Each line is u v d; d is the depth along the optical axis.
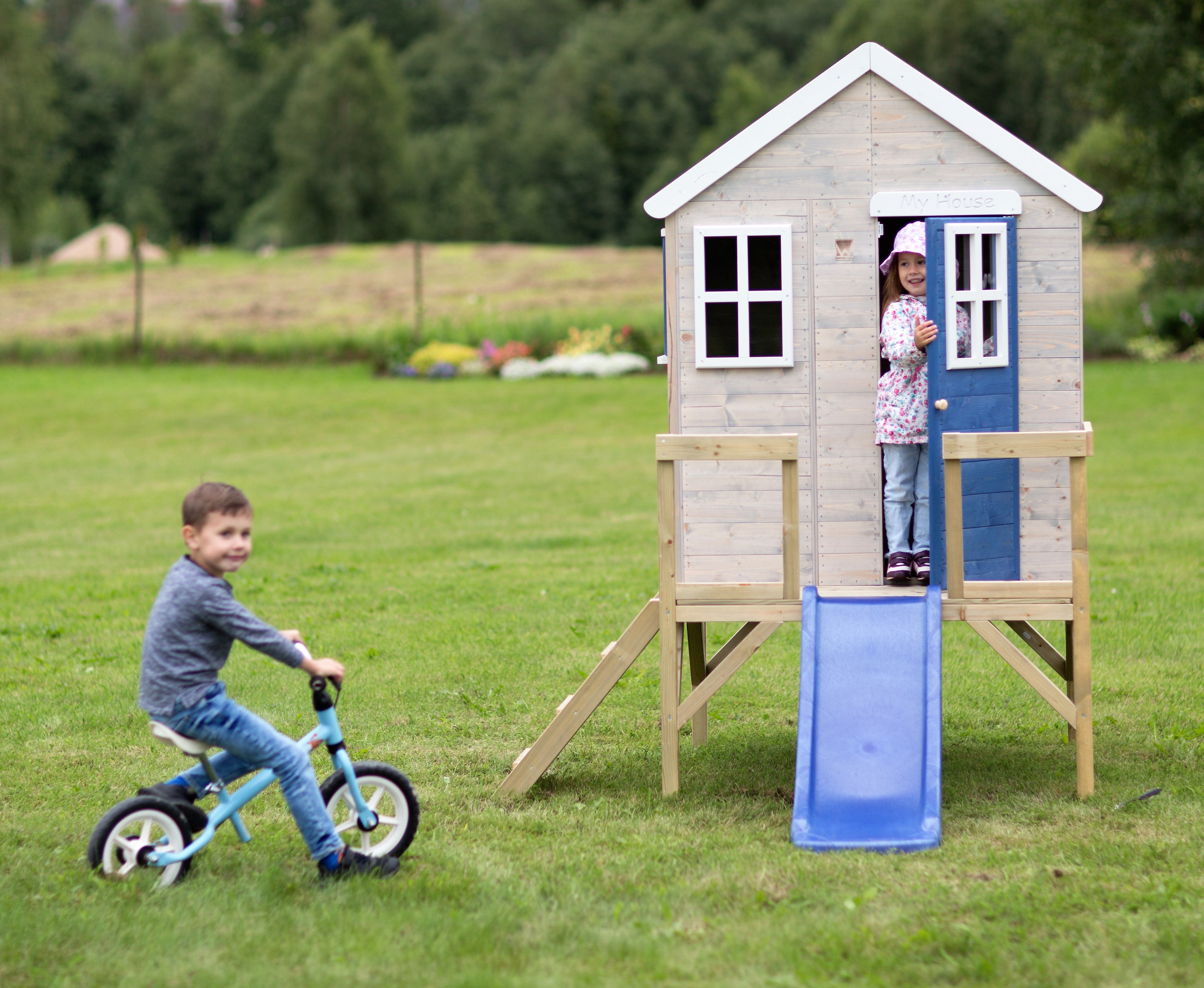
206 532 4.55
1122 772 5.99
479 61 121.56
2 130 66.38
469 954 4.08
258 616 9.92
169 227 103.38
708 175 5.87
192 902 4.47
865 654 5.48
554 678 8.02
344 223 89.62
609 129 102.81
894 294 6.07
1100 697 7.32
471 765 6.36
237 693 7.69
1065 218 5.82
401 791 4.94
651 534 13.59
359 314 37.94
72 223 91.94
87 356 34.47
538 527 14.34
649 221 97.75
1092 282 35.97
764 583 5.95
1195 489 15.20
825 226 5.88
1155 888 4.50
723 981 3.88
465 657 8.54
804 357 5.93
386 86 92.44
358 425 24.53
